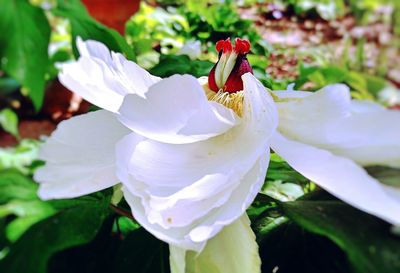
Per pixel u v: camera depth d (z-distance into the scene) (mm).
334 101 140
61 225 149
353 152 135
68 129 165
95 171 153
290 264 142
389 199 115
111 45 279
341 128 133
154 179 139
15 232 153
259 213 177
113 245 172
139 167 141
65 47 619
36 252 142
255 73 279
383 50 1076
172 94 136
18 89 669
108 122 167
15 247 145
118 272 156
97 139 163
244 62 173
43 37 265
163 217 130
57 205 161
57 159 159
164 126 140
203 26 401
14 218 167
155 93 135
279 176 209
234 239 137
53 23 701
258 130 144
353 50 993
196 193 133
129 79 153
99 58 173
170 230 131
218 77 173
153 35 451
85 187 150
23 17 259
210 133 147
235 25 403
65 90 588
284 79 386
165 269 154
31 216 156
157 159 144
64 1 285
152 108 137
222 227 131
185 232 131
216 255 137
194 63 282
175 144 149
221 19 405
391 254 117
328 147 139
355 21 1122
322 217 131
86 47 177
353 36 1047
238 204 133
